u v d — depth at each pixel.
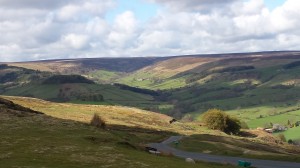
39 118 114.12
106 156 66.00
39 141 77.56
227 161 104.12
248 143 177.38
